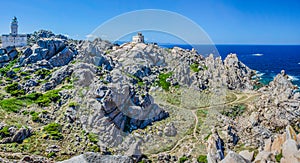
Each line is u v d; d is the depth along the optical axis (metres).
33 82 57.78
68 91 49.56
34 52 70.00
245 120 53.31
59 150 36.56
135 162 20.94
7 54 73.38
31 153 35.81
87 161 11.20
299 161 29.47
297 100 58.25
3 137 38.25
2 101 48.38
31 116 44.62
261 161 32.09
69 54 70.25
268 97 62.00
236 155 19.58
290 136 36.38
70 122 41.31
